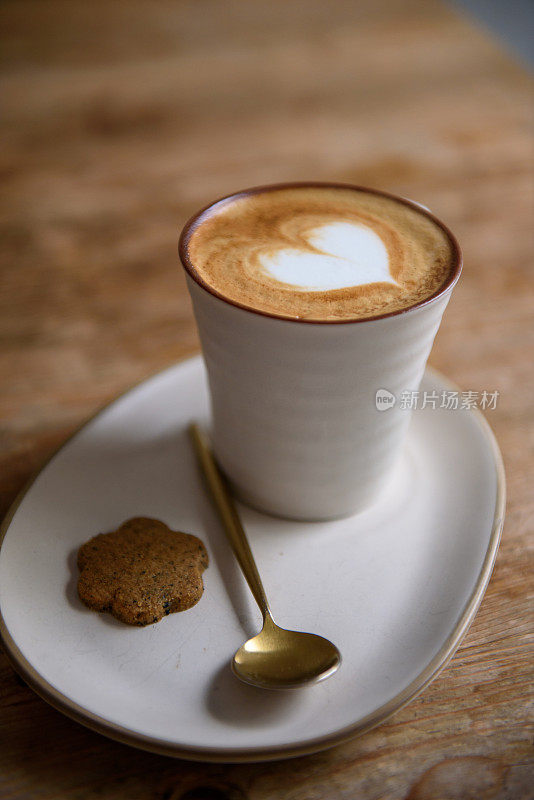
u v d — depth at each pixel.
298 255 0.39
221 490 0.41
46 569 0.38
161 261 0.55
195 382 0.46
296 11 0.88
